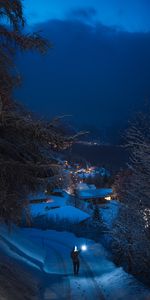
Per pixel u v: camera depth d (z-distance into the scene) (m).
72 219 46.88
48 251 29.38
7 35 9.88
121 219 21.05
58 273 21.17
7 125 8.92
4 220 10.08
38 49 10.09
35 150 9.91
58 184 9.78
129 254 20.94
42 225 44.47
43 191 9.88
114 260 25.38
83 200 66.88
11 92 10.14
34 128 9.13
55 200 55.34
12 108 9.80
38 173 9.82
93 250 30.03
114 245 24.36
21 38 9.91
